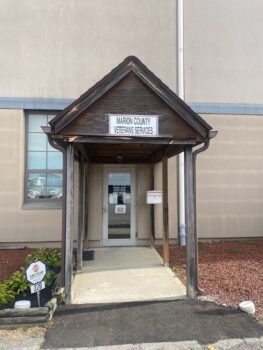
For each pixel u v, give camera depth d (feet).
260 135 32.35
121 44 31.30
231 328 13.98
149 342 12.92
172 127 17.04
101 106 16.75
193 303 16.66
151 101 16.99
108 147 23.50
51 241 29.68
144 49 31.45
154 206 31.14
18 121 29.86
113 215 31.14
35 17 30.73
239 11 32.48
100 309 16.07
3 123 29.71
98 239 30.73
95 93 16.47
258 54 32.53
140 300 17.20
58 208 29.81
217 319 14.82
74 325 14.39
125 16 31.50
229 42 32.37
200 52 32.04
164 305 16.47
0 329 14.08
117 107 16.80
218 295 17.53
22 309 14.37
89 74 30.78
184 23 32.04
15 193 29.50
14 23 30.53
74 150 18.81
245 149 32.12
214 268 22.27
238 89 32.24
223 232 31.63
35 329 14.02
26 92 30.17
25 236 29.48
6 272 21.83
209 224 31.53
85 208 29.96
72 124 16.53
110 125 16.67
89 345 12.73
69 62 30.71
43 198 30.78
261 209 32.14
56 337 13.35
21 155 29.84
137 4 31.65
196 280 17.53
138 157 29.50
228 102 32.07
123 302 16.96
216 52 32.19
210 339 13.10
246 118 32.22
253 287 18.60
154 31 31.60
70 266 16.99
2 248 29.32
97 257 26.66
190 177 17.70
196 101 31.73
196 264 17.61
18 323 14.21
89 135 16.61
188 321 14.65
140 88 16.96
